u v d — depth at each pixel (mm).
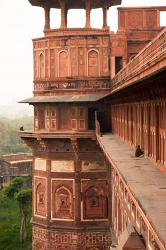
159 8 38344
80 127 36781
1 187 86500
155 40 17047
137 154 18797
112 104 34594
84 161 36688
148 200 10617
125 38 37375
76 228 36469
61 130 37188
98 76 37188
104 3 38094
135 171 14898
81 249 36562
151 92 15695
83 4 39750
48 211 37406
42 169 38125
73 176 36750
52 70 37750
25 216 50531
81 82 37188
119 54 37219
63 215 37031
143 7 38188
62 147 36969
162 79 11562
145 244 14977
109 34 37281
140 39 38156
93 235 36625
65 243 36906
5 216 60719
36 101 37312
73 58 37281
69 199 36906
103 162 36625
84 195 36719
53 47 37688
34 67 39312
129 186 12359
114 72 37188
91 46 37219
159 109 16016
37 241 38344
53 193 37281
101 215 36625
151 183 12719
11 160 95188
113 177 32656
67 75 37344
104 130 36625
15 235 51125
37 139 37062
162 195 11164
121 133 28484
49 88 37844
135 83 13406
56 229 37062
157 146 16234
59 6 39125
